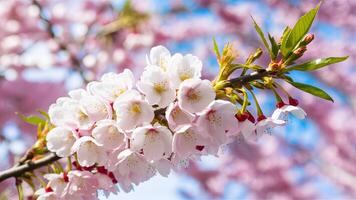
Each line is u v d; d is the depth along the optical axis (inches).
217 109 82.2
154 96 81.6
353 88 398.6
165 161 87.0
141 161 88.3
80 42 317.4
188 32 380.2
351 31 422.6
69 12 323.6
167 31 340.2
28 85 298.4
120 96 82.3
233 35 392.8
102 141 84.3
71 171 91.0
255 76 89.0
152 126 82.2
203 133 81.4
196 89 81.7
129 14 313.0
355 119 395.2
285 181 393.1
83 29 319.9
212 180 398.0
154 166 88.0
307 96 385.4
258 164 393.7
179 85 82.3
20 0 311.1
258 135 90.4
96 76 311.7
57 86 305.4
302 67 89.7
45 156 106.6
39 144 105.7
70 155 94.0
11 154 278.2
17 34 311.6
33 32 312.8
